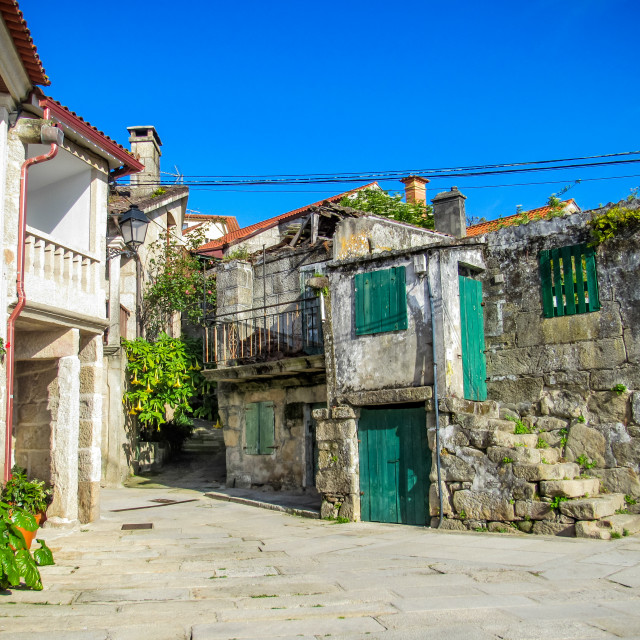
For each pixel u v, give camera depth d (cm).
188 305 1933
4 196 892
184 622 547
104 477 1561
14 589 653
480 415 1018
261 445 1543
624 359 980
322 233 1661
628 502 948
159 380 1664
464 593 615
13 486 902
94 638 508
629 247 989
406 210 2400
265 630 524
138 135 2266
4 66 845
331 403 1147
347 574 704
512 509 923
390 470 1075
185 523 1090
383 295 1108
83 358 1100
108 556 820
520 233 1102
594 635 496
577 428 1005
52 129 909
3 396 879
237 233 2905
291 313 1530
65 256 1016
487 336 1117
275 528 1041
